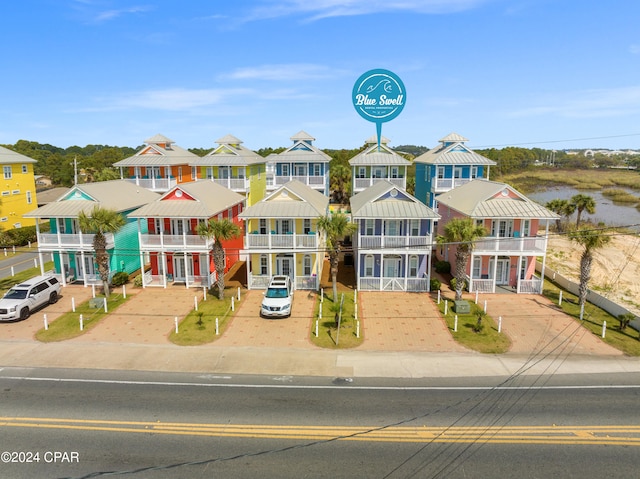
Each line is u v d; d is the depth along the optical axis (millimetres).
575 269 41219
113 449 14789
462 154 46625
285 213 32656
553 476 13391
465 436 15516
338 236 29938
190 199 34469
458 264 29219
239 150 53906
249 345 24141
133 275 37438
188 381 20078
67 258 35844
